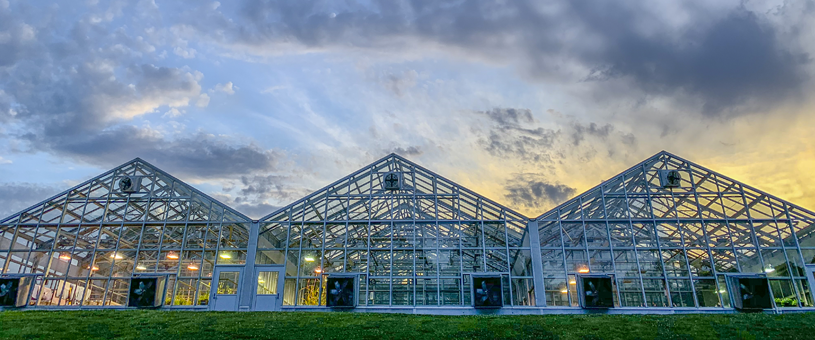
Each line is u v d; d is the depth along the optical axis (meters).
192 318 27.02
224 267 33.12
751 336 22.48
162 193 35.28
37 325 24.41
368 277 32.56
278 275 33.00
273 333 23.48
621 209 34.47
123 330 23.89
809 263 31.69
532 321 26.34
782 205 33.09
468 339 22.75
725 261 32.62
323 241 33.66
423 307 31.45
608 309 30.77
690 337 22.55
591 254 32.66
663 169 35.00
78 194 35.31
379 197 35.09
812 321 25.50
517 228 33.94
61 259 33.38
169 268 33.44
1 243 33.62
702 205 33.97
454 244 33.44
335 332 23.89
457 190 34.94
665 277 31.70
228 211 34.53
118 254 33.78
